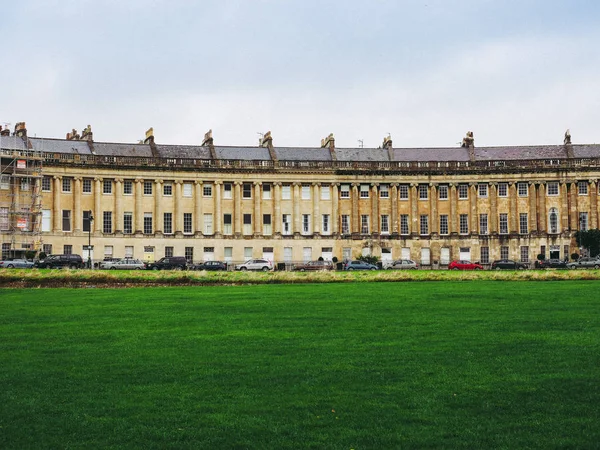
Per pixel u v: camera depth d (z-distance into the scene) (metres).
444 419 19.23
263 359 25.55
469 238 110.81
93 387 22.38
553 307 37.81
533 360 24.86
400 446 17.55
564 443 17.52
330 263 100.12
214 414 19.84
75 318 35.53
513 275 60.91
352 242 111.00
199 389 22.05
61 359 25.91
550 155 113.56
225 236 108.75
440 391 21.50
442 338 28.86
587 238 104.75
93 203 103.88
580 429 18.39
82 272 57.78
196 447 17.70
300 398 21.06
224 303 40.97
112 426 19.05
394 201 111.56
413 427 18.70
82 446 17.83
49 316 36.34
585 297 42.34
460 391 21.48
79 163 102.81
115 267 92.56
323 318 34.44
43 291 49.88
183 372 23.95
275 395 21.38
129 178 105.69
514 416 19.44
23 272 57.34
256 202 109.94
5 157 97.44
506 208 110.88
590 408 19.86
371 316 34.97
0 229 97.94
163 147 111.19
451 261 110.44
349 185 111.75
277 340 28.86
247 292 47.91
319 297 43.72
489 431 18.36
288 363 24.94
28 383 22.86
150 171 106.44
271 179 110.25
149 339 29.45
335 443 17.75
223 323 33.28
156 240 106.44
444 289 48.59
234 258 108.88
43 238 100.94
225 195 109.56
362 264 96.50
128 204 106.00
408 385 22.14
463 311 36.50
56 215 101.56
